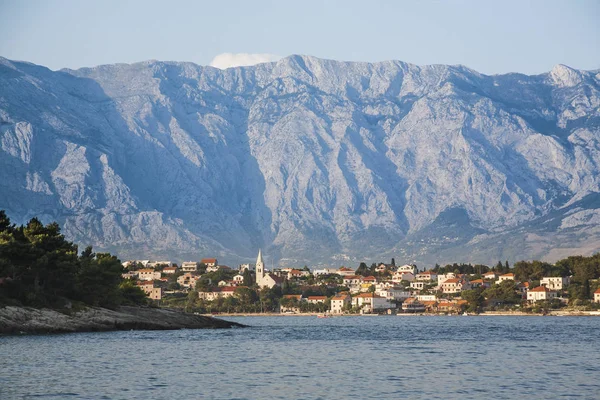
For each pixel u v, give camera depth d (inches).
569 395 7411.4
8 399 7012.8
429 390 7677.2
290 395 7367.1
